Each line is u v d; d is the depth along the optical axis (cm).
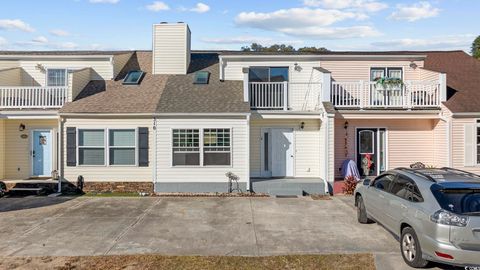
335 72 1814
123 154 1570
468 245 646
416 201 749
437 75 1667
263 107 1650
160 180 1548
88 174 1567
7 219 1113
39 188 1520
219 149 1548
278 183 1538
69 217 1135
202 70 1933
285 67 1817
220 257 788
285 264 750
